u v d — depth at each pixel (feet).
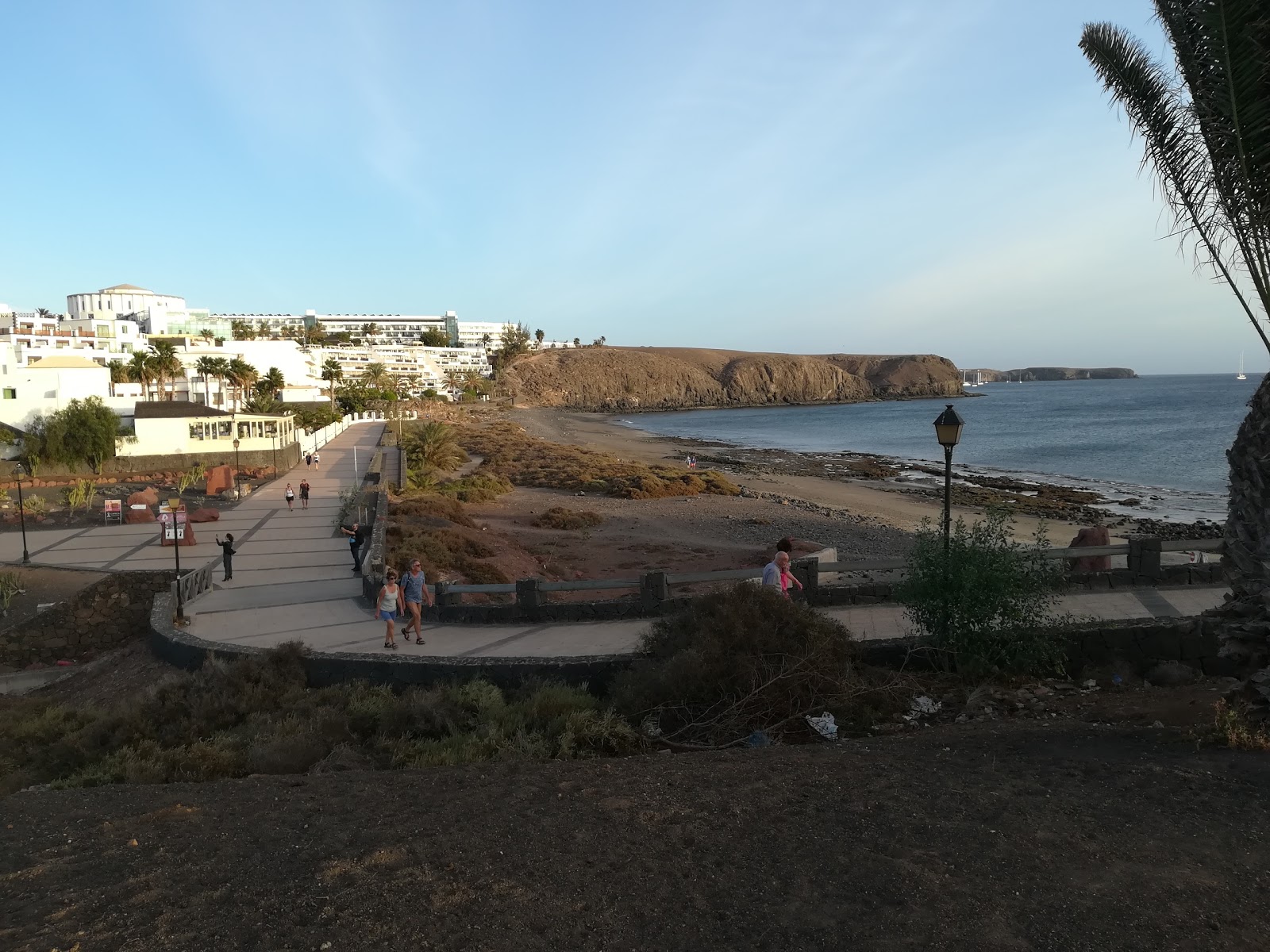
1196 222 22.99
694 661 30.78
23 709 43.52
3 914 14.30
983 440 306.35
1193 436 288.10
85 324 330.95
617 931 13.30
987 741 23.81
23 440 159.12
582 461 219.20
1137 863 14.88
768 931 13.10
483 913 13.84
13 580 73.31
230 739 31.07
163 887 15.21
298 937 13.14
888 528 117.39
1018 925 12.93
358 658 39.86
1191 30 21.63
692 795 19.70
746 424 505.66
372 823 18.52
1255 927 12.71
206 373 269.64
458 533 95.66
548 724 30.07
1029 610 34.06
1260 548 22.52
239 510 120.26
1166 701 28.22
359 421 376.07
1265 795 17.67
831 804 18.57
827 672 31.53
